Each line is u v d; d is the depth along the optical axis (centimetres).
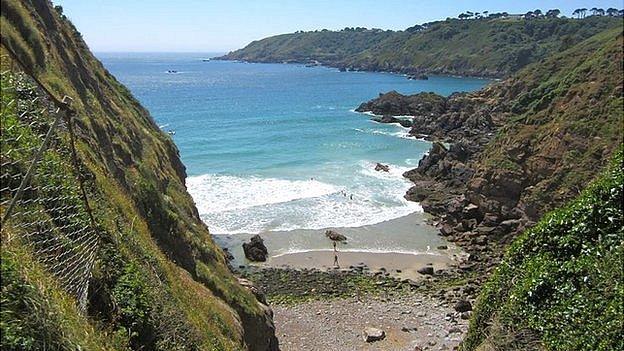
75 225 888
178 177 2728
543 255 1480
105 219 1137
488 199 4650
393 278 3622
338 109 11612
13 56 582
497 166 4753
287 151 7312
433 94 10812
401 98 10838
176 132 8481
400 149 7625
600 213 1435
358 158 7025
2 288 542
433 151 6184
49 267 720
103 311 916
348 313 3141
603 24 18638
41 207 778
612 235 1368
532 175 4644
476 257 3962
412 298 3331
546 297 1345
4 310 525
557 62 8444
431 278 3631
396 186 5741
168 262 1539
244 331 1767
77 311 742
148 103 12125
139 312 987
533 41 19825
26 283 582
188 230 2064
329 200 5222
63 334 610
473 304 3206
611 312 1138
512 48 19438
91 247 935
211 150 7225
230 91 15338
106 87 2502
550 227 1520
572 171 4366
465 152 6078
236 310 1898
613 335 1098
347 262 3891
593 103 4897
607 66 5334
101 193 1280
